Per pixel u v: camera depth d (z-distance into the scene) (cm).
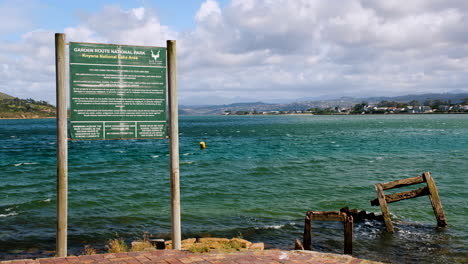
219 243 1075
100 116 662
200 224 1551
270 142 6000
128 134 680
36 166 3231
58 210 640
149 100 688
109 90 665
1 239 1338
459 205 1792
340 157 3844
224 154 4238
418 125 12081
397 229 1455
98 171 2941
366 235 1386
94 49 653
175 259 604
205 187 2312
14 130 10881
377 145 5247
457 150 4397
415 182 1476
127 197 2030
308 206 1842
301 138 6875
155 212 1736
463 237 1345
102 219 1614
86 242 1327
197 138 7194
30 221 1578
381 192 1467
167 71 691
